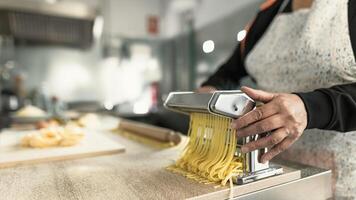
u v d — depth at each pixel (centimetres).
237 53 85
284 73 66
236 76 87
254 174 45
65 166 61
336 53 54
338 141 54
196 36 274
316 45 57
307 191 49
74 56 272
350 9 53
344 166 53
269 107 40
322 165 57
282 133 41
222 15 232
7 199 42
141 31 320
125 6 310
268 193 44
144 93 316
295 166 54
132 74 308
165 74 328
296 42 62
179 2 297
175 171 52
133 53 304
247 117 41
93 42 244
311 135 59
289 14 69
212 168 46
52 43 249
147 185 45
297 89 63
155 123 291
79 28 217
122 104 301
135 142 89
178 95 52
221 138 48
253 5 197
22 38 229
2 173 56
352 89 46
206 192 41
